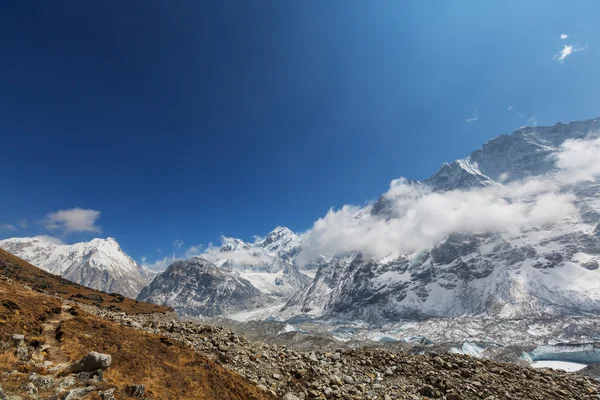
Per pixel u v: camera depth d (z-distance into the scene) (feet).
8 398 44.50
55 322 81.76
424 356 118.42
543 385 93.71
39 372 56.29
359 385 85.10
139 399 58.08
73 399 50.42
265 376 87.56
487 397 80.79
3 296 80.38
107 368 64.18
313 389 82.12
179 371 73.56
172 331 115.44
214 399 68.03
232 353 98.84
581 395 87.92
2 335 64.03
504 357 591.78
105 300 293.43
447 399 81.15
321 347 604.49
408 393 83.41
